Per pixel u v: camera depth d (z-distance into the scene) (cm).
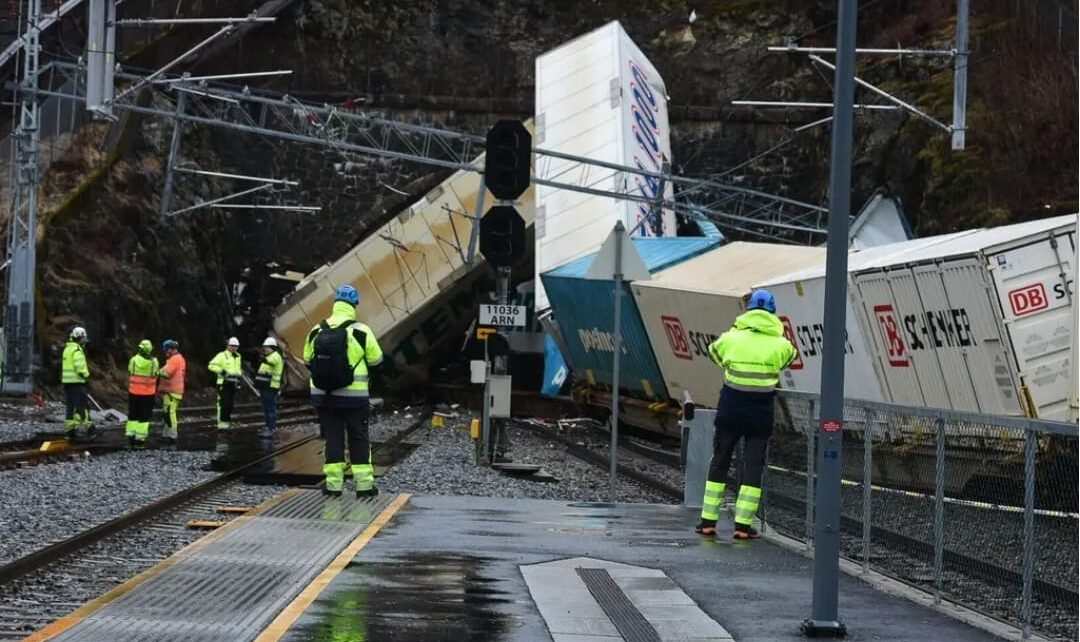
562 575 1392
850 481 1661
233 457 3231
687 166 7744
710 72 7775
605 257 2314
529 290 6725
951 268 2439
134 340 6212
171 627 1058
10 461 2780
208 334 7062
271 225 7662
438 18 7775
